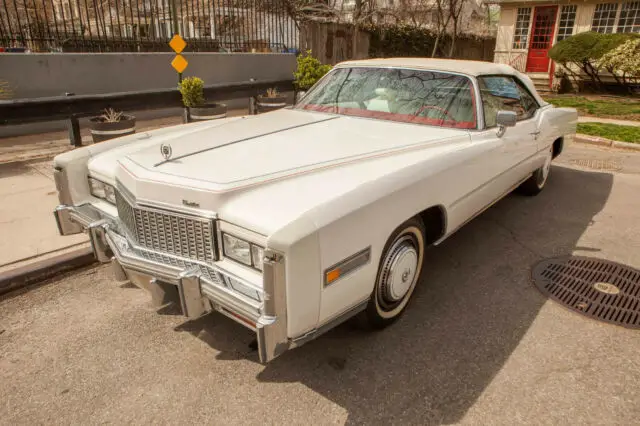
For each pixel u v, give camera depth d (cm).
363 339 298
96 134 657
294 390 255
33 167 614
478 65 421
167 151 283
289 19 1442
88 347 290
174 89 808
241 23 1219
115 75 920
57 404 245
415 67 404
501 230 473
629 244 443
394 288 294
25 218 455
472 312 329
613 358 283
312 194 249
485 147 363
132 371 269
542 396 252
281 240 208
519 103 474
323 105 417
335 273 234
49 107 670
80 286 362
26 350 287
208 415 238
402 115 378
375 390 255
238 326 313
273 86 1003
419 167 295
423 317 323
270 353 218
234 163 277
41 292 352
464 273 385
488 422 234
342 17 1883
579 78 1666
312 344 294
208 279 242
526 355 284
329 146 310
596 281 374
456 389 256
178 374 267
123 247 284
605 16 1641
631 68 1428
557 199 568
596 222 496
